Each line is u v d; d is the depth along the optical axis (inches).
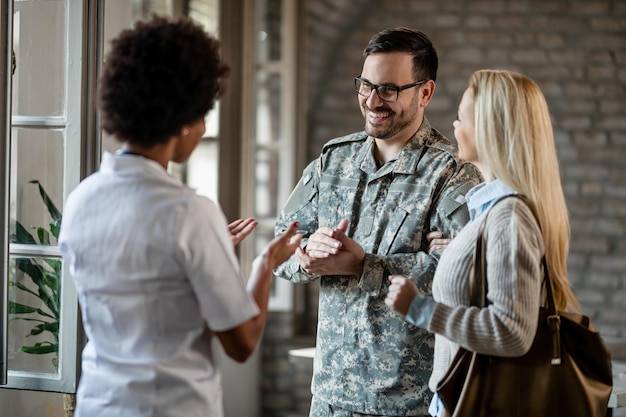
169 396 61.0
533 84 74.4
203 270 60.0
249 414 194.2
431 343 89.3
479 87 74.7
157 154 63.2
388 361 89.2
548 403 70.8
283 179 199.9
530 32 221.1
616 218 216.8
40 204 106.0
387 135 92.4
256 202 205.3
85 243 62.0
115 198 61.4
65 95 104.4
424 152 94.0
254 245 199.0
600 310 217.3
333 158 99.0
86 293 62.9
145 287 60.4
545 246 72.5
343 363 91.6
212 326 60.9
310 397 197.5
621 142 217.0
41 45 105.4
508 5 222.1
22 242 106.4
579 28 218.8
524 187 71.7
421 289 87.1
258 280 65.8
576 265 219.0
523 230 69.4
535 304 68.6
